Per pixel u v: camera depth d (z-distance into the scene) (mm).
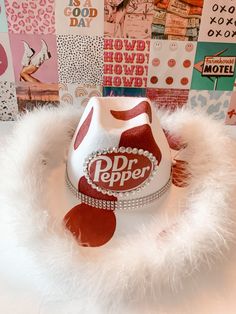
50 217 341
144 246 312
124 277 291
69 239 322
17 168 373
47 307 295
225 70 534
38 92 560
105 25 490
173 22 486
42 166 412
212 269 328
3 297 303
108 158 334
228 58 522
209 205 342
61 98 567
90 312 290
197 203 354
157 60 523
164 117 489
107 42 507
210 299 304
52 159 443
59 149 454
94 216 363
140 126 338
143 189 361
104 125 338
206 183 373
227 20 485
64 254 303
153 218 357
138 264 296
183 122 465
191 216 343
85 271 295
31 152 397
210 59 523
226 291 311
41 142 418
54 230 327
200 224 325
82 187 365
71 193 384
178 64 528
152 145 343
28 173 372
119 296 295
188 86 552
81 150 352
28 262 324
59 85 552
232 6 472
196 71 535
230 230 340
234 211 358
